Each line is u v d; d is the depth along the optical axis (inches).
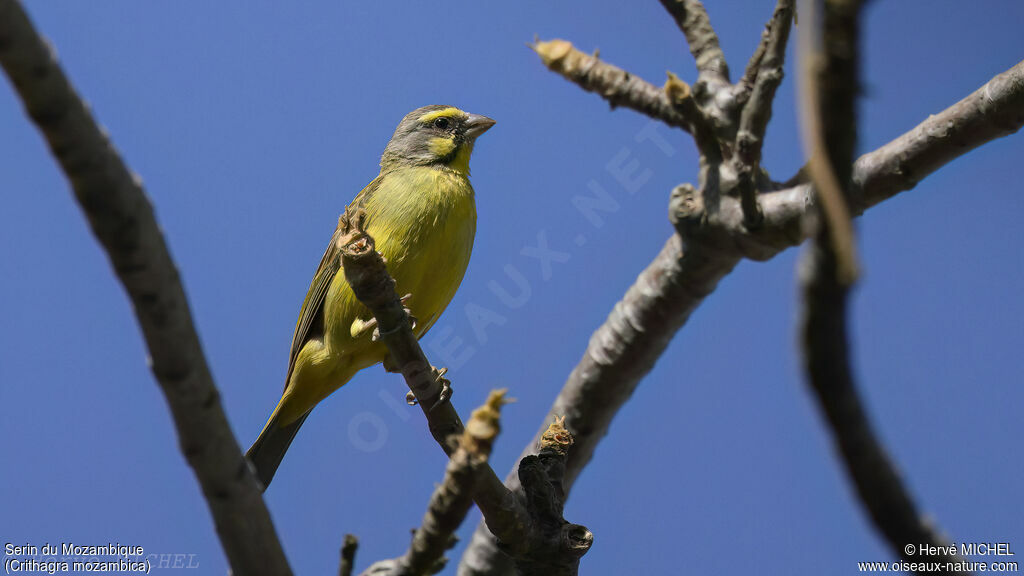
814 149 120.9
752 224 368.8
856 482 142.7
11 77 174.1
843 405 129.8
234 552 244.2
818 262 120.5
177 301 204.8
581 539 319.6
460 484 249.4
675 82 353.4
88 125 182.1
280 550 247.0
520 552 316.8
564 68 353.1
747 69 365.7
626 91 354.9
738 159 354.9
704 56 378.0
